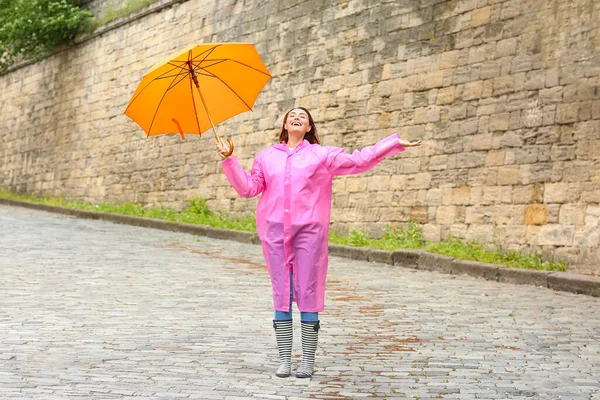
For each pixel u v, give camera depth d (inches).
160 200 863.1
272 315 319.0
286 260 222.1
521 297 381.7
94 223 772.6
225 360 239.1
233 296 365.1
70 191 1027.3
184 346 258.1
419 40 594.2
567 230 474.6
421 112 587.2
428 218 571.5
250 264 489.4
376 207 615.8
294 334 284.8
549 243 483.8
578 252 464.8
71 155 1031.6
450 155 560.7
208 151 800.9
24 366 226.7
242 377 219.1
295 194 219.3
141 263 474.3
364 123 636.7
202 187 804.6
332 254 573.6
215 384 210.2
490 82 536.4
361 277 445.7
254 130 754.2
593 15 473.7
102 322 297.3
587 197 466.9
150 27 908.6
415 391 207.2
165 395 197.6
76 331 279.4
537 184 498.0
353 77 651.5
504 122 524.1
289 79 719.7
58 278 404.5
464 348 262.4
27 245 537.3
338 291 388.5
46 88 1101.7
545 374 226.8
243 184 221.5
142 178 893.2
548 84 497.7
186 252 546.0
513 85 520.4
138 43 924.6
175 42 870.4
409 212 587.5
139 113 227.0
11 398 191.5
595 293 395.2
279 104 729.0
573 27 485.4
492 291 400.5
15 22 996.6
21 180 1147.9
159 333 279.0
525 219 502.3
